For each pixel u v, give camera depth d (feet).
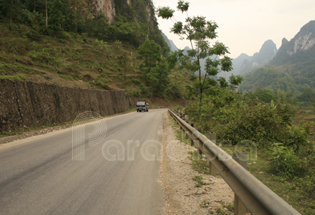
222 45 49.60
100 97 73.61
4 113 28.07
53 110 40.24
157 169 14.55
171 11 51.85
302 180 10.95
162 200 9.79
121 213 8.46
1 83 28.53
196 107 49.37
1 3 184.75
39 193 10.25
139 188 11.16
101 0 385.29
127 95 137.80
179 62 55.21
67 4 303.68
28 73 74.64
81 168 14.52
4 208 8.61
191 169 13.92
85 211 8.51
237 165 6.95
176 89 249.55
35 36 193.57
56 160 16.51
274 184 10.93
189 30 53.26
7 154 18.40
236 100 42.60
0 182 11.71
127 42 397.80
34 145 22.43
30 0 278.26
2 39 92.94
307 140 17.58
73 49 212.02
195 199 9.65
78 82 103.19
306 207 8.38
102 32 354.95
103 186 11.35
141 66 241.76
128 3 499.51
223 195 9.86
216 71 51.62
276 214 3.90
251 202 5.39
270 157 13.61
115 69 212.84
